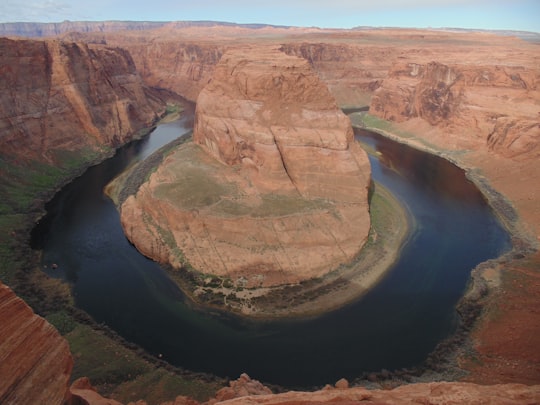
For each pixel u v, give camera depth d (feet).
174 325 113.19
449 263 145.69
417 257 148.36
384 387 90.43
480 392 51.55
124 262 143.54
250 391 74.28
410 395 53.52
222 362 100.12
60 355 46.57
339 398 53.42
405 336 109.91
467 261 147.43
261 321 114.32
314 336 109.29
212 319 115.24
